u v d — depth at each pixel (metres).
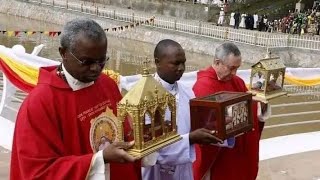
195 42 30.00
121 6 40.25
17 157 3.09
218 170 5.03
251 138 5.15
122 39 34.09
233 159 5.05
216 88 4.89
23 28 35.97
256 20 31.89
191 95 4.46
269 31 31.58
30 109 3.10
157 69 4.32
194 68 25.98
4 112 8.75
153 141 3.25
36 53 9.23
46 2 40.25
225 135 4.00
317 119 12.20
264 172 7.11
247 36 27.67
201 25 30.33
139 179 3.64
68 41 3.05
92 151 3.23
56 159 3.06
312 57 25.88
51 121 3.12
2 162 6.74
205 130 3.98
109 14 35.81
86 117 3.23
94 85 3.33
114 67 24.91
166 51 4.20
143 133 3.17
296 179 6.89
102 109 3.32
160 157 3.98
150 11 38.22
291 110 13.29
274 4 34.72
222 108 3.96
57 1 39.50
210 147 4.84
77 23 3.06
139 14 35.69
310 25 30.23
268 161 7.61
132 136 3.23
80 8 37.91
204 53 29.42
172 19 33.66
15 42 29.38
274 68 5.21
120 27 31.06
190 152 4.00
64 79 3.22
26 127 3.07
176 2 36.47
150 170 4.29
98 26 3.10
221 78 4.96
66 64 3.15
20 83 8.12
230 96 4.25
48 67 3.36
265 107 5.30
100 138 3.29
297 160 7.70
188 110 4.32
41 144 3.05
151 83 3.29
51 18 39.31
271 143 8.52
